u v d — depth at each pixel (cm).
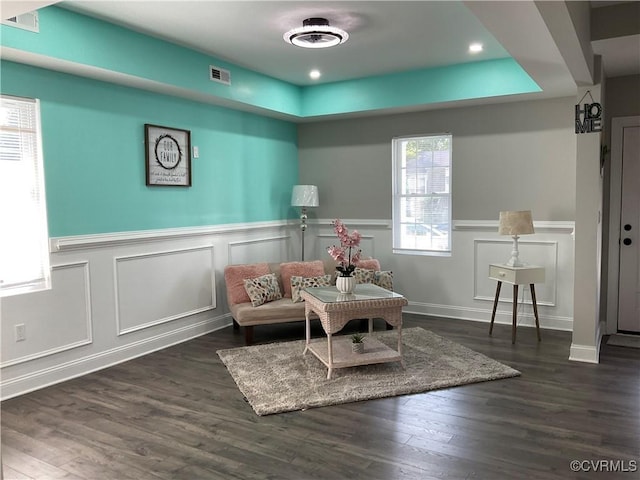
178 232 473
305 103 590
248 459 261
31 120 356
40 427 301
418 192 583
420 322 542
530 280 458
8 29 307
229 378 380
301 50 442
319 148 641
